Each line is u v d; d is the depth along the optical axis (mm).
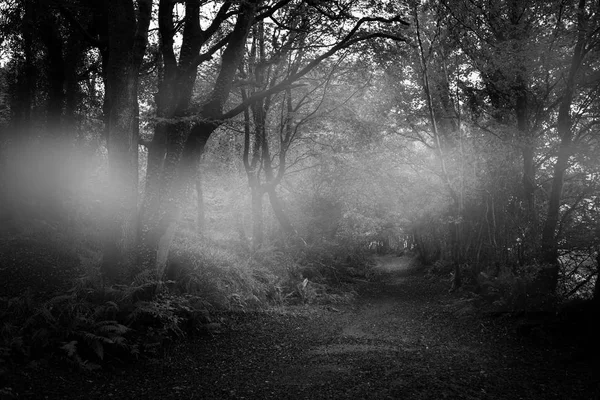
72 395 5309
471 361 7133
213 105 9789
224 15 10352
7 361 5691
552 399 5559
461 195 13398
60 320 6711
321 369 6766
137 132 8891
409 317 11289
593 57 11234
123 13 8188
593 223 9891
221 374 6535
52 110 15078
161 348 7320
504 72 12492
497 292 10992
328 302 13445
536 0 12328
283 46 15562
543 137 13078
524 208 11867
